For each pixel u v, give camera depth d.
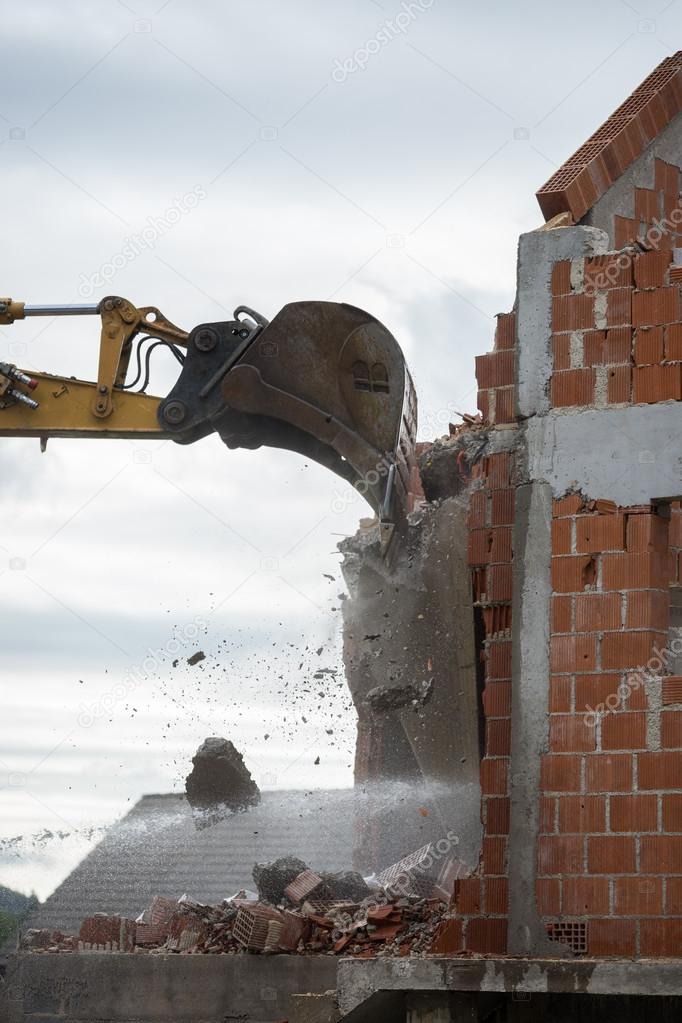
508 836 8.31
